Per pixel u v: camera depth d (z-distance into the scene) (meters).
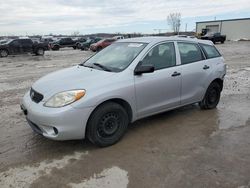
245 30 53.41
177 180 3.34
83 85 3.95
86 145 4.26
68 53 26.91
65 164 3.71
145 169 3.58
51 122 3.71
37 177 3.40
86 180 3.33
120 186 3.22
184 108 6.14
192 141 4.42
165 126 5.05
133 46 4.89
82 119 3.83
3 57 22.53
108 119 4.12
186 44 5.39
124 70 4.33
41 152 4.04
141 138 4.52
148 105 4.63
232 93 7.67
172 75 4.89
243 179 3.35
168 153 4.02
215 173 3.48
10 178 3.38
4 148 4.17
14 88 8.59
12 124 5.17
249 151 4.08
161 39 4.98
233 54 21.27
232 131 4.84
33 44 24.06
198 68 5.44
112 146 4.23
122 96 4.18
